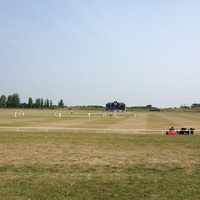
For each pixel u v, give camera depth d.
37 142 29.11
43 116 100.94
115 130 43.69
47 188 13.32
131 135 37.31
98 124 62.12
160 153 23.31
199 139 33.38
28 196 12.20
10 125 55.03
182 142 30.42
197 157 21.64
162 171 16.97
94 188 13.45
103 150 24.58
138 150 24.78
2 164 18.47
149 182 14.52
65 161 19.66
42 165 18.28
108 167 17.95
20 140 30.45
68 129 44.12
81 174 16.08
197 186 13.80
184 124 65.62
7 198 11.91
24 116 98.88
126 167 17.98
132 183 14.33
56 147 25.95
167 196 12.38
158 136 36.50
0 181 14.39
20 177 15.20
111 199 11.98
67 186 13.69
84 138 33.06
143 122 72.44
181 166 18.39
